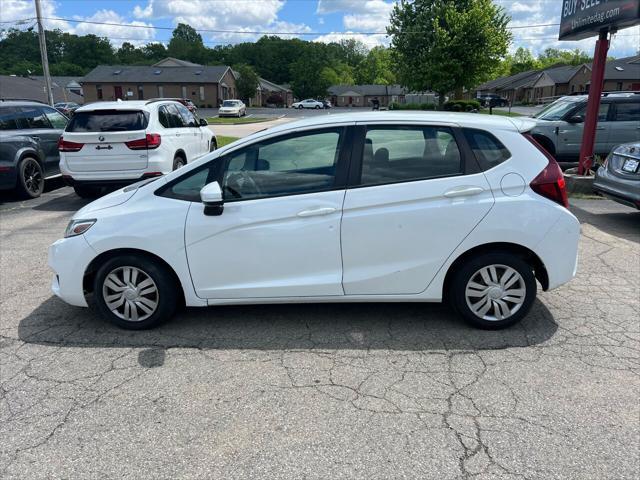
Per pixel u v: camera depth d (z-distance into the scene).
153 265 3.95
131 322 4.08
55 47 92.81
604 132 11.73
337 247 3.83
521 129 3.90
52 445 2.76
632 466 2.54
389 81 122.31
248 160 3.91
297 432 2.83
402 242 3.80
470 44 38.81
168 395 3.20
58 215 8.39
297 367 3.50
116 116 8.45
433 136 3.85
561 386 3.23
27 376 3.44
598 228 7.04
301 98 102.62
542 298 4.63
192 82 67.50
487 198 3.76
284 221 3.81
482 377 3.34
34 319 4.34
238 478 2.50
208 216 3.85
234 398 3.15
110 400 3.15
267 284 3.91
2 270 5.64
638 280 5.05
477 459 2.60
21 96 49.62
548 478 2.47
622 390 3.18
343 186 3.82
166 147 8.73
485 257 3.85
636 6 7.57
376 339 3.89
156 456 2.66
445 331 4.00
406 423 2.89
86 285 4.16
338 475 2.51
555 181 3.83
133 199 4.03
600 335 3.91
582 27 9.20
